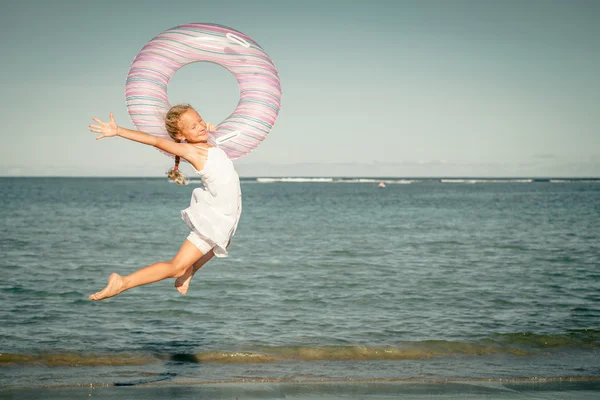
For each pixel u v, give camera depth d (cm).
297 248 1750
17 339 734
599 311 905
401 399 523
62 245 1805
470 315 881
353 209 4244
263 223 2811
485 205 4819
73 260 1480
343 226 2620
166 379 586
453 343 729
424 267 1364
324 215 3491
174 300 971
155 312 888
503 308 927
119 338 747
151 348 704
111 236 2111
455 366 642
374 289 1082
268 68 448
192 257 384
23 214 3362
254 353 677
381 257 1544
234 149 430
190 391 541
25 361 646
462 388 558
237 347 710
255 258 1516
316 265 1392
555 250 1688
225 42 437
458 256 1566
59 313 876
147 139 368
